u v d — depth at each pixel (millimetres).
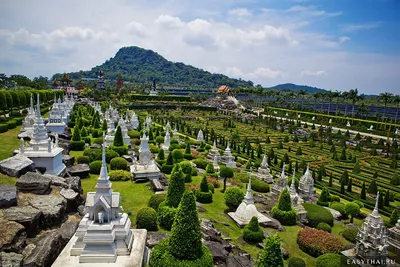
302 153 66438
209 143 70250
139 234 18172
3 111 59125
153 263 16266
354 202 34812
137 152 47406
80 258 14867
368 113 133750
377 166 58812
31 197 20922
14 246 15336
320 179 46906
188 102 171875
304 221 30547
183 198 16359
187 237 16141
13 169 23625
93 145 45219
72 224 19125
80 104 109312
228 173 37875
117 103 147500
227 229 26016
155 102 158750
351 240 26938
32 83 122875
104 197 15742
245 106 171500
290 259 21766
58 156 30156
